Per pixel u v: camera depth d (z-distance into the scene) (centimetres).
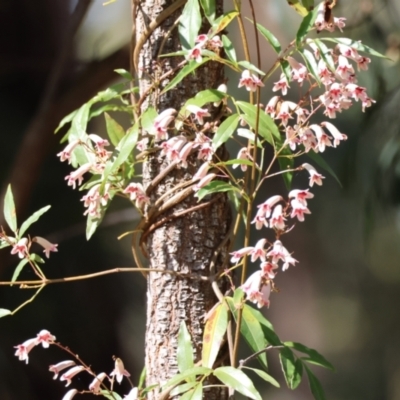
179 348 307
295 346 310
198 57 304
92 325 439
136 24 314
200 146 307
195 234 311
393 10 445
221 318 306
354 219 774
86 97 381
